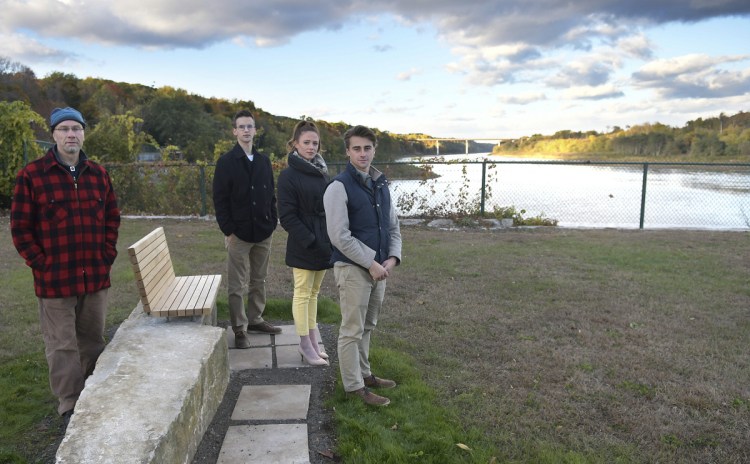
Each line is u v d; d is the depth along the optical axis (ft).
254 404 10.99
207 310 11.65
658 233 34.86
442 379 12.38
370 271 10.19
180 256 25.84
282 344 14.34
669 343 14.73
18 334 14.76
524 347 14.39
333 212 10.13
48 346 10.15
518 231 35.86
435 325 16.24
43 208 9.66
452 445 9.41
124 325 11.68
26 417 10.39
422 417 10.40
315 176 12.27
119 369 9.36
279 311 17.16
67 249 9.86
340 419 10.12
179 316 11.76
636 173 53.88
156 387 8.72
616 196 51.67
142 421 7.64
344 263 10.41
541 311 17.58
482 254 27.07
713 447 9.68
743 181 50.24
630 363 13.33
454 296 19.27
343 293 10.50
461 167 39.45
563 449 9.45
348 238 10.05
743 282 21.54
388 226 10.89
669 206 50.83
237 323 14.02
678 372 12.87
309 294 12.85
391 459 8.91
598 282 21.39
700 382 12.26
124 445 7.02
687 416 10.75
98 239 10.28
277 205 13.48
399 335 15.31
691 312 17.53
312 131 12.30
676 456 9.37
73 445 7.00
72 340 10.25
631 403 11.25
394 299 18.90
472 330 15.78
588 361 13.44
